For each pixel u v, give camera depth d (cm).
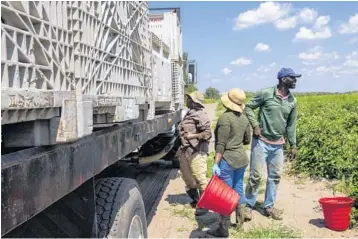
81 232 296
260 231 580
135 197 367
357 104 2623
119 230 326
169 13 967
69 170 236
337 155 898
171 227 616
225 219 555
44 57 199
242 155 554
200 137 642
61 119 214
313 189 839
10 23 176
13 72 174
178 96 923
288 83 610
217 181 512
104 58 302
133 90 407
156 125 578
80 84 247
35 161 195
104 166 307
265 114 627
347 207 586
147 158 819
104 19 302
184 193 806
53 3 211
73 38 240
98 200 335
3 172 169
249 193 640
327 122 1095
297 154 1006
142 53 459
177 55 924
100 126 344
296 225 619
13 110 176
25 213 185
